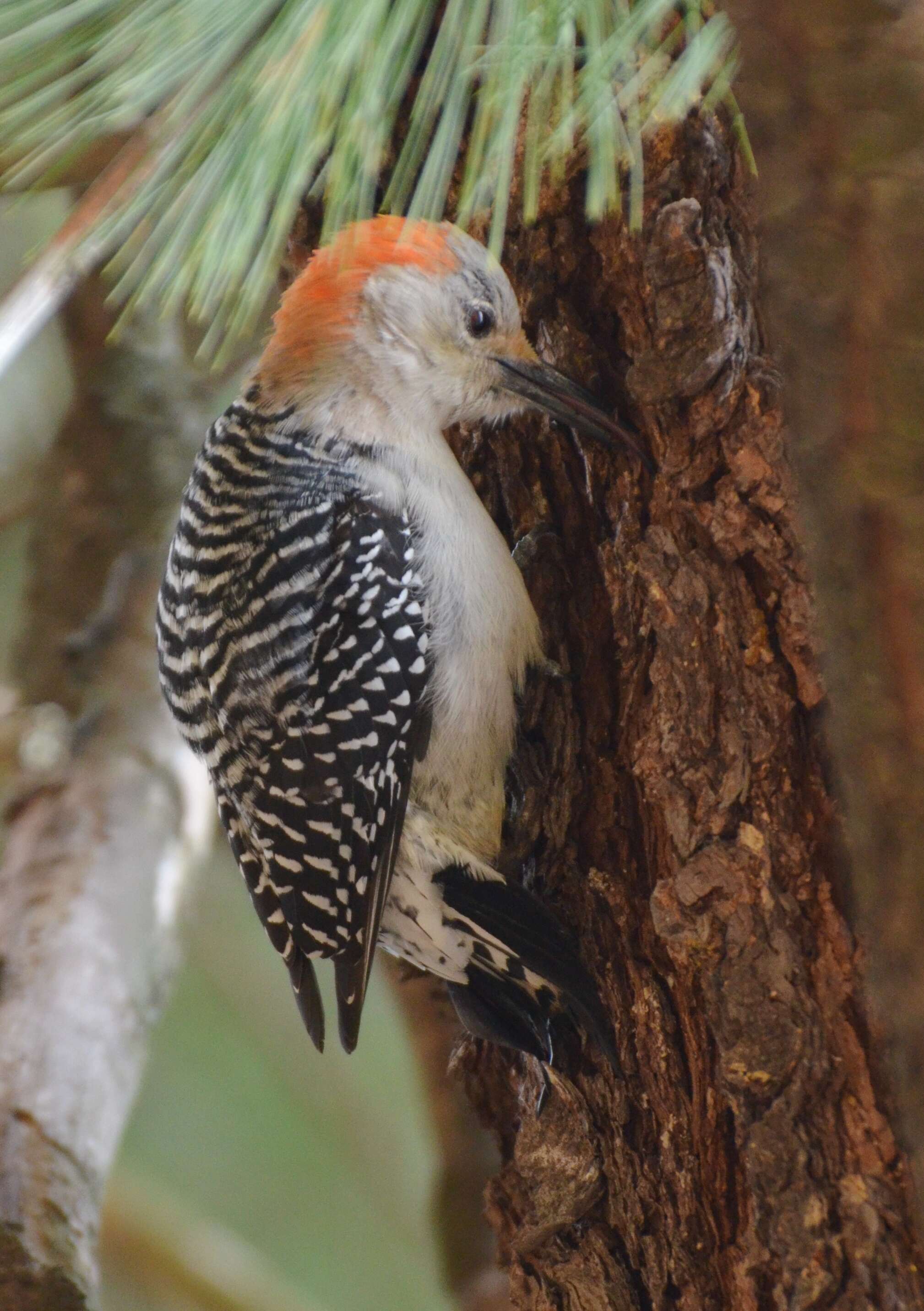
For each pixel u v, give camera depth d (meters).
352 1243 12.80
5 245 10.89
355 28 4.07
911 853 3.24
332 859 6.56
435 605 6.52
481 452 7.07
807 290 3.07
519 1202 6.59
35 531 9.41
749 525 5.50
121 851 8.13
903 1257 4.93
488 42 4.79
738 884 5.32
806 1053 5.13
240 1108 12.90
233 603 6.64
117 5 4.21
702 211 5.65
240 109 4.15
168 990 8.01
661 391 5.68
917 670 3.11
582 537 6.60
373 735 6.46
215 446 7.02
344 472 6.68
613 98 4.50
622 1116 5.83
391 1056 13.15
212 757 6.79
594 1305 5.85
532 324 6.63
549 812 6.35
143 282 4.25
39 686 8.89
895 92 2.93
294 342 6.95
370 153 4.09
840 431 3.08
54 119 4.09
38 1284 6.32
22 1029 7.19
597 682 6.35
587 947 6.12
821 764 5.33
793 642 5.39
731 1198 5.44
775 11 3.01
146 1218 10.65
